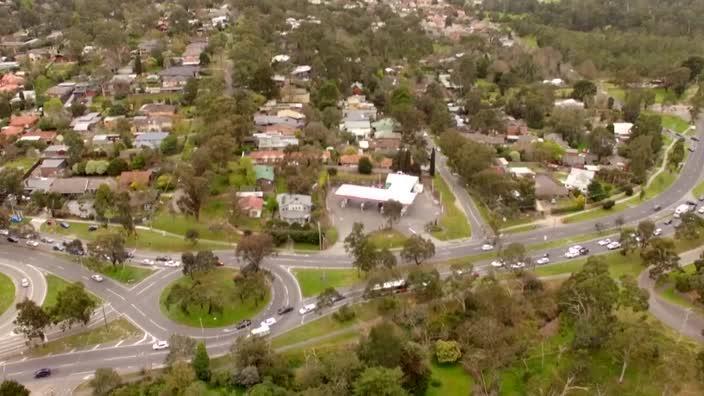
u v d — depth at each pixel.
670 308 147.38
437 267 165.75
